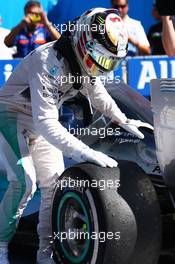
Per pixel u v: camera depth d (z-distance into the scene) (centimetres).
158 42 2542
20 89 1215
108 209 1088
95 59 1117
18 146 1199
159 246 1145
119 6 2408
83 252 1141
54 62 1139
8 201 1202
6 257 1226
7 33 2445
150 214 1120
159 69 2131
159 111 1149
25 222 1373
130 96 1371
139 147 1269
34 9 2297
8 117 1215
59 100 1191
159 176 1241
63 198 1174
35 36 2309
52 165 1238
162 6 1080
